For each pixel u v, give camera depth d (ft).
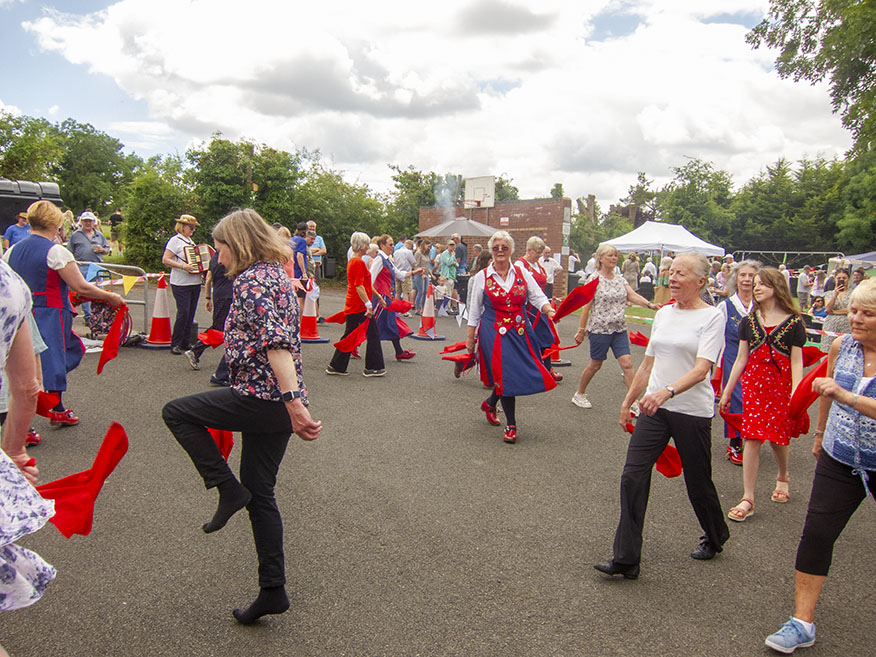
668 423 11.30
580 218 146.72
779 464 15.20
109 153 222.48
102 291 16.56
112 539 11.60
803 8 47.32
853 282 49.49
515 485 15.25
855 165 143.74
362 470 15.69
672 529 13.33
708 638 9.52
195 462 8.79
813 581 9.32
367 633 9.20
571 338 42.09
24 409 7.04
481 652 8.89
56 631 8.92
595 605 10.27
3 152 67.87
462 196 111.04
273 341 8.49
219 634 9.01
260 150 67.87
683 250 73.15
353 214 77.77
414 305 50.98
